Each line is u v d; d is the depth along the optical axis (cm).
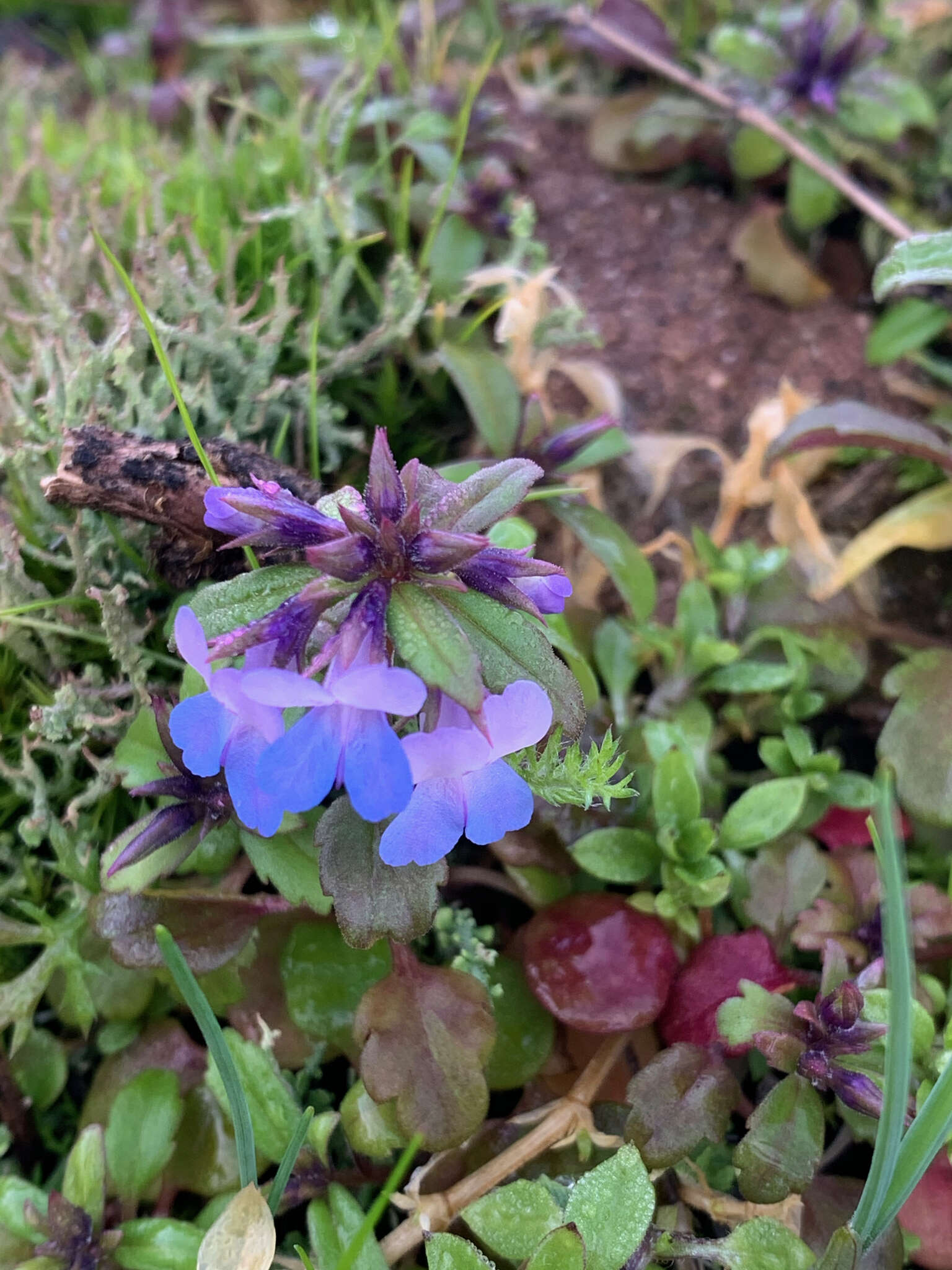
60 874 9
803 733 10
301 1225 8
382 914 7
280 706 5
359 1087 8
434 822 6
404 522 6
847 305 13
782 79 13
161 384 10
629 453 11
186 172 13
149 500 8
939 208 14
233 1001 8
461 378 10
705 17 16
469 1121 7
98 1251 7
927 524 10
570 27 15
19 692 9
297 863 8
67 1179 7
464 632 6
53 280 10
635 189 14
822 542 11
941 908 9
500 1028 8
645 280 13
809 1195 8
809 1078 7
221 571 9
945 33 15
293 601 6
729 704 10
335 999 8
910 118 13
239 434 11
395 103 13
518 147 13
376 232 12
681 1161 7
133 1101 8
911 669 10
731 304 13
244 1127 6
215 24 19
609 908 9
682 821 9
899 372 13
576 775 7
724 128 14
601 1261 7
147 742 8
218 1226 6
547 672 6
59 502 9
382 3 13
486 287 12
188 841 8
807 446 10
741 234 13
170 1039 8
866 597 11
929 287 12
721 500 12
